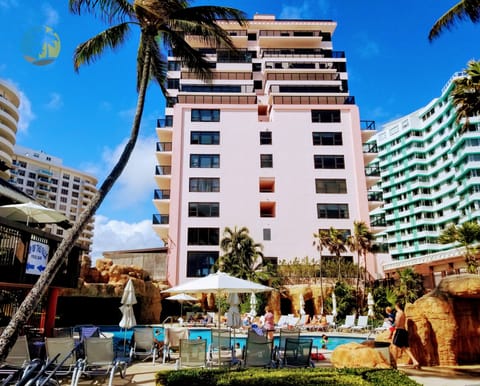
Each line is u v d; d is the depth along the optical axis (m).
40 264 12.37
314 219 38.09
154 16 11.40
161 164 43.81
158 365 10.85
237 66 45.88
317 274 35.16
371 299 27.34
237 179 38.91
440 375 8.60
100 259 28.83
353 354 8.46
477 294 9.95
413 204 86.12
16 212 14.17
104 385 8.25
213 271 33.91
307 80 46.50
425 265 40.94
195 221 37.56
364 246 34.59
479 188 67.44
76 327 13.48
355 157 39.91
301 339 9.04
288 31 52.31
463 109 15.70
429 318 10.12
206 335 21.00
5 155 62.44
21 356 7.78
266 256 36.91
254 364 8.62
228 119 40.84
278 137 40.41
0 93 68.00
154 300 29.75
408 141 87.00
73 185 126.62
